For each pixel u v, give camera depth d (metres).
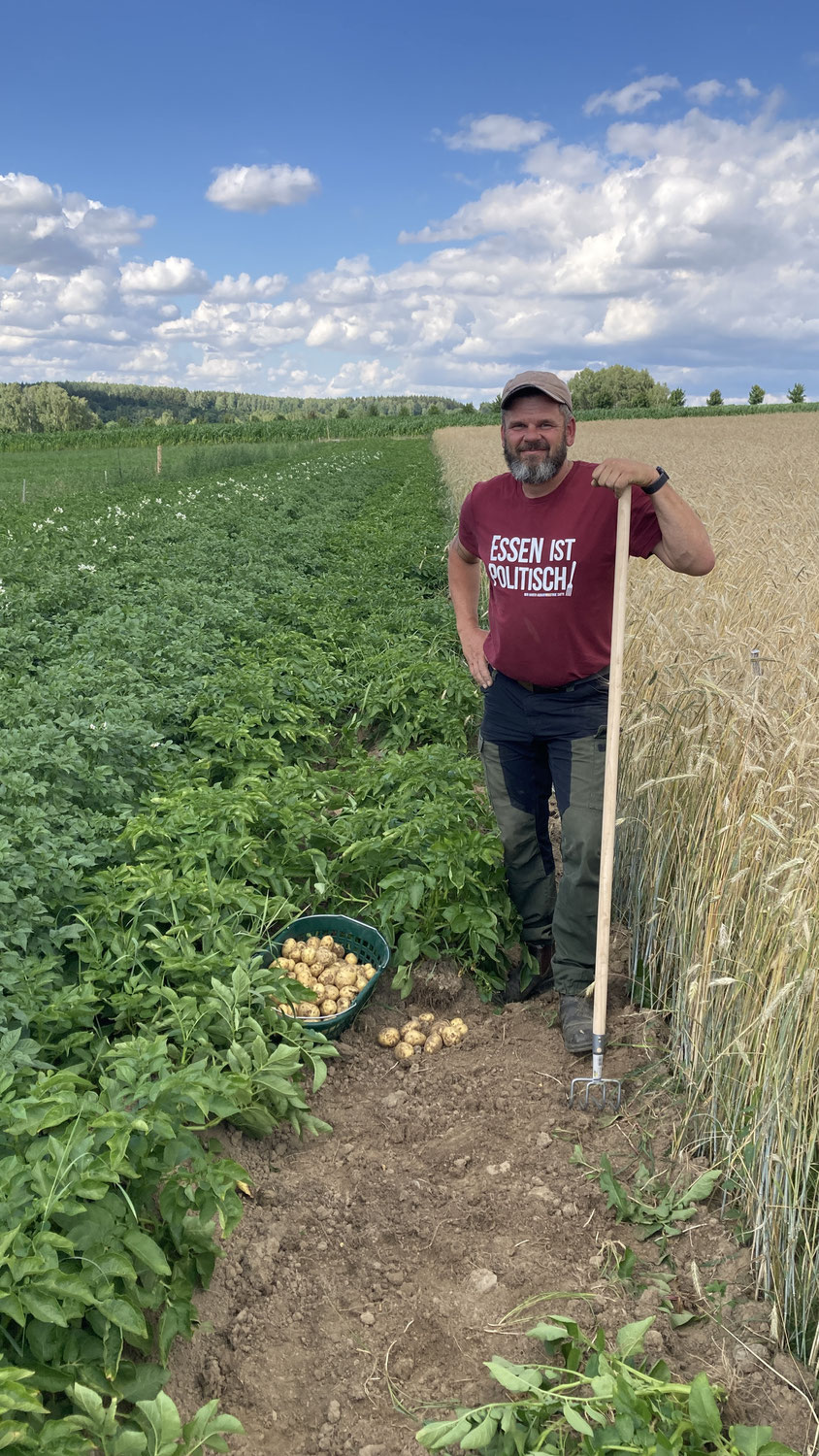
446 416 70.56
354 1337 2.59
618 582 3.30
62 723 5.36
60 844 4.17
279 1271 2.78
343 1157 3.27
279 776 5.51
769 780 3.25
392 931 4.29
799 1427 2.30
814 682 3.68
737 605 5.72
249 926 4.35
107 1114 2.44
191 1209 2.72
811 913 2.68
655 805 4.23
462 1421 2.21
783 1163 2.59
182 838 4.52
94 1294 2.20
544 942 4.28
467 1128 3.39
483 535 3.79
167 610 9.42
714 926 3.25
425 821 4.66
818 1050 2.58
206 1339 2.55
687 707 4.10
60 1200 2.24
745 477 19.33
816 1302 2.52
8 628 8.55
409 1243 2.89
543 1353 2.48
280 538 15.25
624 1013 3.97
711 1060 3.18
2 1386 1.87
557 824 5.79
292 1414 2.39
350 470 29.66
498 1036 3.98
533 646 3.65
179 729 6.53
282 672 7.94
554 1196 3.01
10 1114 2.50
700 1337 2.53
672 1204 2.95
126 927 3.92
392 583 12.35
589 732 3.72
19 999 3.22
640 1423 2.13
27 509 19.72
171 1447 2.07
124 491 23.45
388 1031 3.92
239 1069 3.13
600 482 3.28
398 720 7.53
